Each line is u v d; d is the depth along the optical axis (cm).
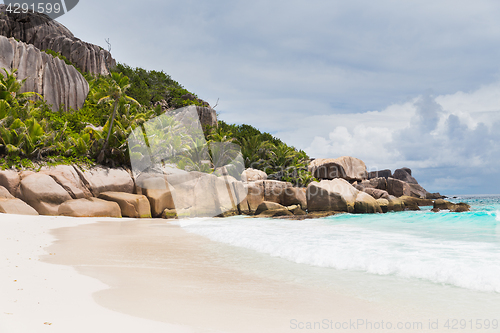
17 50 3048
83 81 3509
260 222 1312
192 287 411
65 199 1744
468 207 2358
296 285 430
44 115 2669
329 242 743
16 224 1102
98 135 2303
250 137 3759
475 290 404
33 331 243
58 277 422
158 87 5256
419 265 500
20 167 1856
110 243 759
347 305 351
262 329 280
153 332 259
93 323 270
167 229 1065
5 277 407
